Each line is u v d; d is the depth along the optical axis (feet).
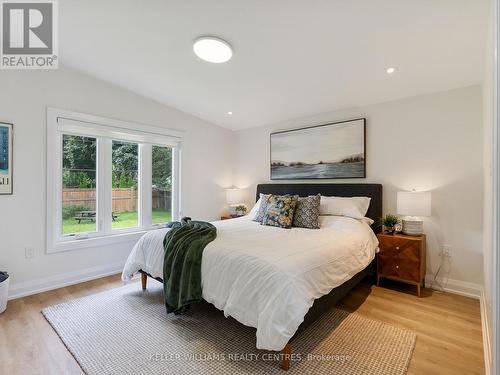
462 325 7.07
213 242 7.07
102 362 5.56
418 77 8.73
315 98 11.00
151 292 9.12
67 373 5.26
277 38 7.32
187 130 13.71
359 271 7.93
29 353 5.85
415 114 9.91
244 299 5.52
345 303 8.37
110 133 11.12
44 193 9.35
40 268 9.29
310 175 12.67
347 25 6.58
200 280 6.59
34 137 9.12
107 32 7.69
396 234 9.52
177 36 7.66
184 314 7.57
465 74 8.33
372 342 6.29
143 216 12.28
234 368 5.41
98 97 10.61
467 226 8.91
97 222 10.91
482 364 5.56
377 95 10.21
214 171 15.07
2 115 8.52
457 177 9.07
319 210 10.11
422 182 9.75
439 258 9.43
